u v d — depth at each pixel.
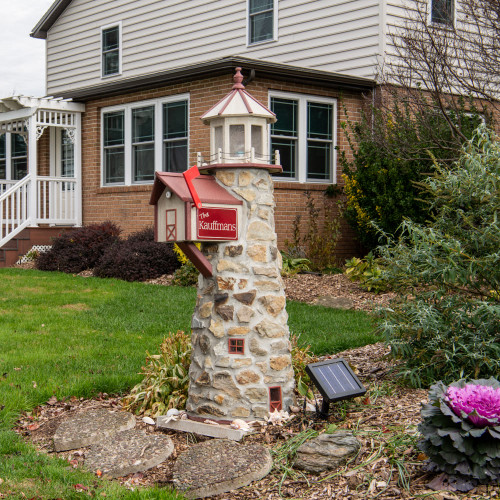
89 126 15.77
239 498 3.82
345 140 13.62
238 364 4.79
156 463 4.34
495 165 5.41
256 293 4.85
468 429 3.59
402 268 5.48
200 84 13.09
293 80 12.73
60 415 5.29
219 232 4.75
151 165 14.46
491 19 10.50
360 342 7.31
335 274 11.63
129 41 18.19
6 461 4.28
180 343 5.64
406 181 11.30
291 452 4.24
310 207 12.77
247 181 4.88
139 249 12.48
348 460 4.02
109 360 6.63
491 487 3.57
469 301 5.27
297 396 5.27
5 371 6.19
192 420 4.92
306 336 7.58
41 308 9.32
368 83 13.26
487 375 5.11
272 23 15.16
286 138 12.95
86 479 4.06
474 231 5.29
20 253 14.99
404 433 4.23
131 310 9.12
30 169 15.20
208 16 16.36
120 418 5.00
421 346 5.42
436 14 13.48
